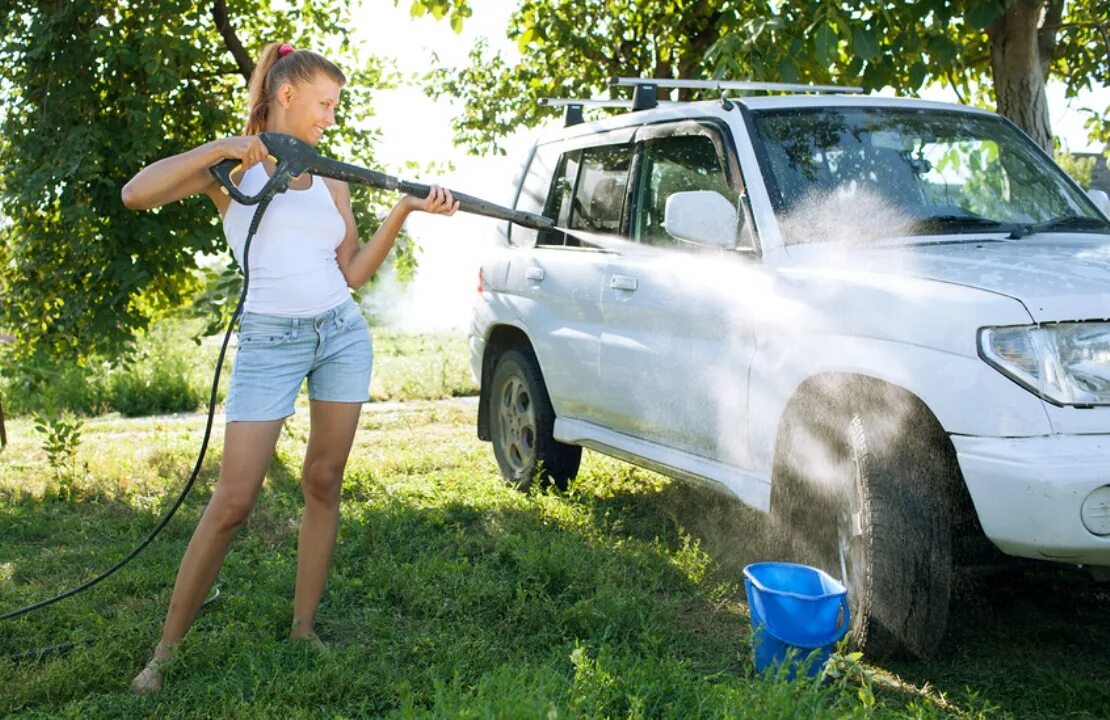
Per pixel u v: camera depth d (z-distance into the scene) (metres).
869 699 3.00
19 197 7.43
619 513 5.62
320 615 4.13
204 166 3.16
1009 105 6.86
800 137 4.58
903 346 3.56
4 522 5.58
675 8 9.70
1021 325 3.30
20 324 7.89
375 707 3.31
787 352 4.03
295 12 9.64
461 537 5.11
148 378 11.55
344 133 9.28
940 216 4.33
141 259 7.75
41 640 3.76
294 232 3.40
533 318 5.90
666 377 4.75
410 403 10.84
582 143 5.91
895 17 6.34
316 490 3.67
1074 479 3.13
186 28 7.70
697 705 3.02
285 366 3.42
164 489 6.45
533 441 6.11
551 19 10.26
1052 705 3.38
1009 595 4.39
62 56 7.50
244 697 3.32
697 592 4.42
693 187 4.83
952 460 3.66
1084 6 8.13
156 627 3.80
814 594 3.74
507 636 3.91
